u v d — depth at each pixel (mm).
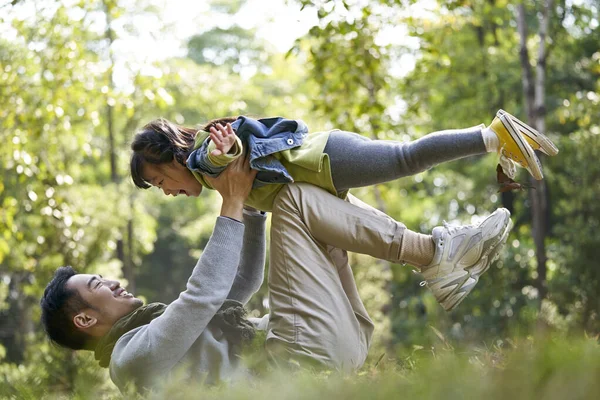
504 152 3916
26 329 21781
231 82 21766
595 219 17234
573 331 2797
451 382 2008
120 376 3943
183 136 4277
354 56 12273
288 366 3838
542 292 17094
